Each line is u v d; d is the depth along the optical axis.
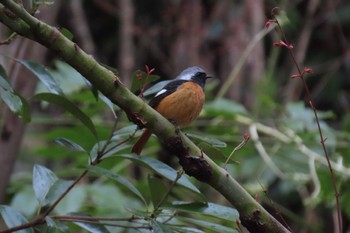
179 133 5.21
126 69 14.55
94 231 5.65
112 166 10.09
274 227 5.32
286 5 14.03
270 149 11.64
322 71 15.53
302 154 11.58
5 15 4.90
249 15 14.02
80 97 10.09
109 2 16.19
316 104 15.48
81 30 15.45
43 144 14.19
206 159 5.25
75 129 10.32
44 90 10.77
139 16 15.73
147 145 11.24
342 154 11.39
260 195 11.28
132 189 5.68
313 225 12.78
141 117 5.16
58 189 6.01
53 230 5.43
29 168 13.95
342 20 15.91
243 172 11.70
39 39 4.95
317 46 15.84
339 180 10.99
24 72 9.50
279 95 14.56
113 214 8.87
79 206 8.95
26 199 9.26
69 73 10.60
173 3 14.55
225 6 14.48
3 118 9.36
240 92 13.82
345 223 13.14
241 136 11.16
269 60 13.85
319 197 11.02
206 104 11.27
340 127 15.16
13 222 5.45
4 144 9.38
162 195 6.16
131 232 6.56
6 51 10.27
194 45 13.99
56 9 10.19
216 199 12.06
